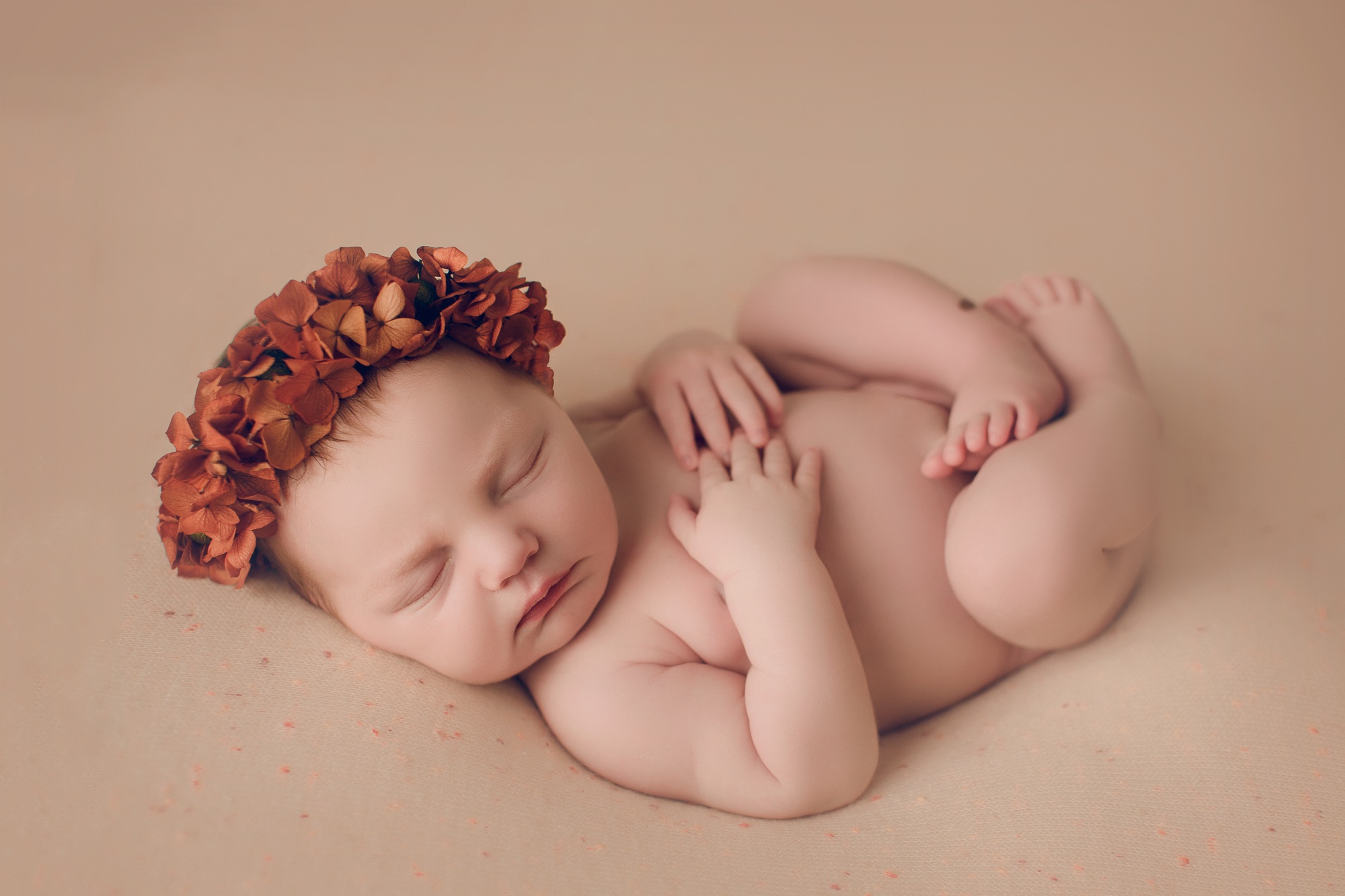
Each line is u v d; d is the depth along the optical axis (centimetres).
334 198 192
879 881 95
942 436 128
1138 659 112
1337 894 90
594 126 209
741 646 116
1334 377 147
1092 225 184
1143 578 123
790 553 110
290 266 179
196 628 104
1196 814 96
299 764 95
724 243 187
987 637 120
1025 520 109
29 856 88
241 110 208
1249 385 149
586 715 112
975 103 209
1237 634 110
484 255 184
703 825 105
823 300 139
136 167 195
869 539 120
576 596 111
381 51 221
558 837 97
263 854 89
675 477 125
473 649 106
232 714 98
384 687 104
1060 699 113
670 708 110
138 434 145
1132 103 203
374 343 100
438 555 102
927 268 182
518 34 227
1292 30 209
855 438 127
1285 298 161
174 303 172
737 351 133
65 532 117
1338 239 169
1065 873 93
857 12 229
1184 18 216
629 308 176
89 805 91
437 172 198
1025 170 195
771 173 200
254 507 101
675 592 116
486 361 108
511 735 108
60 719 97
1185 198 184
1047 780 102
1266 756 99
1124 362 134
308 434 98
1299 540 124
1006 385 122
